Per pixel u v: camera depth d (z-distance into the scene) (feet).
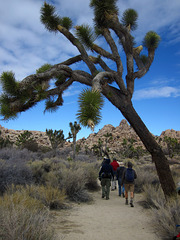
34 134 250.37
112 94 16.79
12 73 15.84
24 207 11.78
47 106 20.25
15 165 25.58
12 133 237.45
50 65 22.34
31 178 25.77
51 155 81.87
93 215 16.88
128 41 18.10
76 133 70.90
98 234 12.00
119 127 442.09
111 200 24.30
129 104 17.10
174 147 186.70
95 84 13.82
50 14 19.01
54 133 83.97
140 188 29.09
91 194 27.12
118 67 17.40
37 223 9.66
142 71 19.13
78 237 11.17
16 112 16.43
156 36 20.48
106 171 25.26
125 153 190.70
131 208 20.06
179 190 10.05
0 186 20.85
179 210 12.67
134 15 20.84
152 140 16.89
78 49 18.37
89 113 10.05
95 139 399.03
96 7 17.51
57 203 18.12
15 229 8.26
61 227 12.77
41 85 16.19
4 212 10.16
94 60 19.13
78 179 24.26
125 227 13.71
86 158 92.48
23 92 15.99
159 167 16.72
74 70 18.20
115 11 18.17
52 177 25.27
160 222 12.61
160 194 20.34
